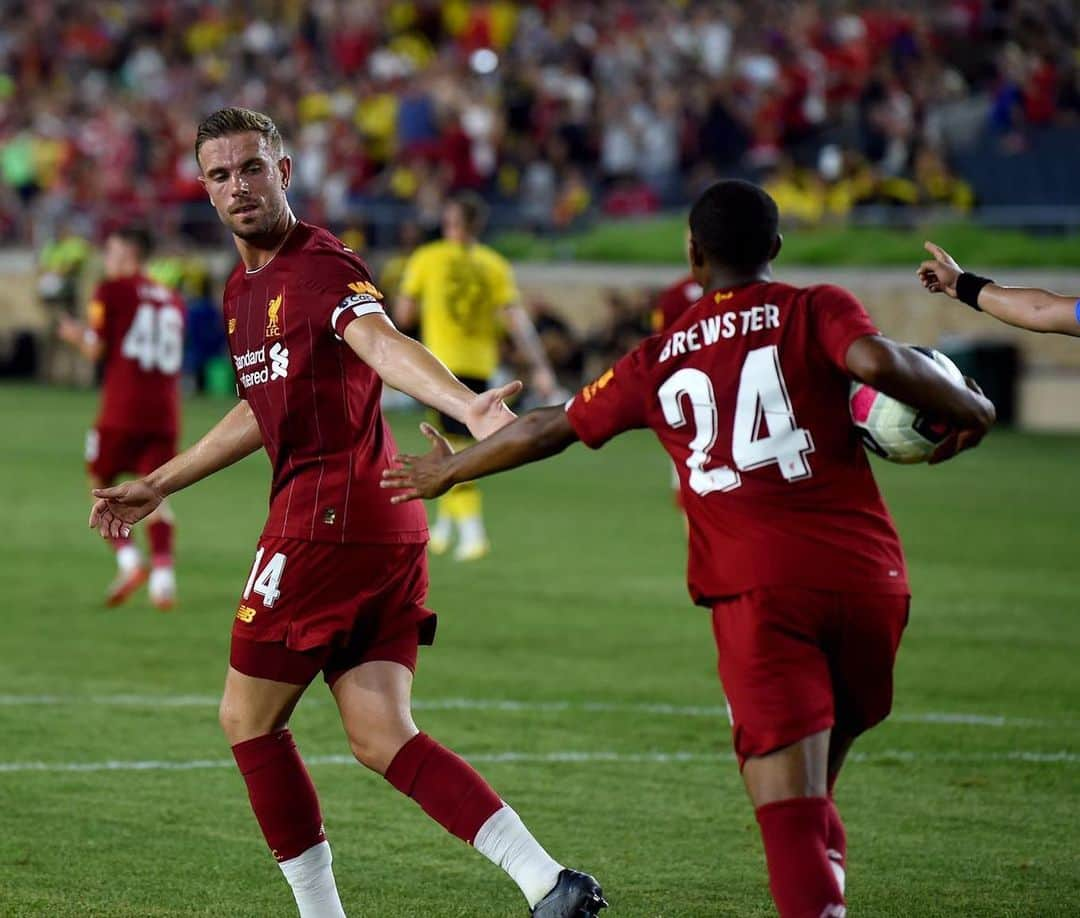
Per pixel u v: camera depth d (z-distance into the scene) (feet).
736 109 249.96
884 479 161.99
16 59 311.27
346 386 40.34
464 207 114.32
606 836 51.90
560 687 73.87
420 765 39.88
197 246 261.03
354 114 269.23
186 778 58.34
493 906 45.42
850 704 36.63
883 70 242.99
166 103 288.51
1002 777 59.31
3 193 287.28
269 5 310.04
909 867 48.75
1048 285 212.23
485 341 115.55
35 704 69.62
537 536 124.67
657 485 160.76
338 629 40.04
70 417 209.46
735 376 35.06
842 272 219.82
